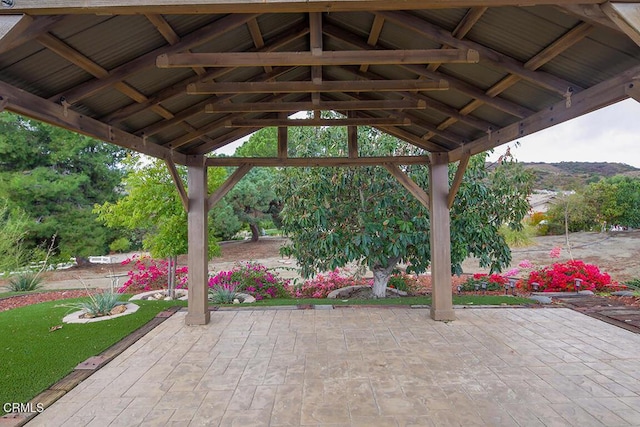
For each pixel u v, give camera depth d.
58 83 2.56
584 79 2.60
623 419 2.39
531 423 2.36
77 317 4.87
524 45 2.51
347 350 3.67
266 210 15.34
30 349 3.69
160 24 2.36
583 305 5.35
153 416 2.49
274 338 4.05
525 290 6.79
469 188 5.80
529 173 6.06
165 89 3.19
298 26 3.30
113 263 13.61
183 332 4.28
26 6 1.63
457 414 2.48
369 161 4.76
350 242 6.00
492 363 3.31
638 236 13.60
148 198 6.20
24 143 10.94
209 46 2.97
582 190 15.15
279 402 2.67
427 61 2.51
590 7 1.73
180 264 12.65
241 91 3.04
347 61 2.48
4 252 8.59
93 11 1.67
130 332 4.27
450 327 4.37
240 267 7.46
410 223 5.81
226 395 2.78
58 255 11.56
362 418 2.44
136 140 3.60
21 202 10.70
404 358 3.45
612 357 3.42
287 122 4.29
